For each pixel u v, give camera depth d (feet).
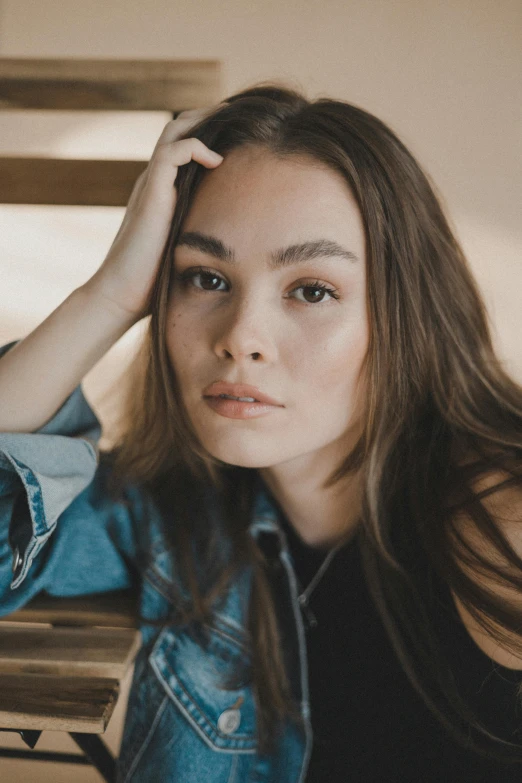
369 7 4.24
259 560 2.60
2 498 2.19
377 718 2.56
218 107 2.20
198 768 2.48
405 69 4.29
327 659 2.62
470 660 2.32
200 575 2.54
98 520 2.57
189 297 1.97
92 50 4.51
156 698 2.50
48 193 3.71
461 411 2.36
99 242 4.84
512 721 2.30
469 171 4.37
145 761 2.50
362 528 2.46
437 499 2.25
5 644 2.16
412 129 4.36
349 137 1.93
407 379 2.21
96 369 4.69
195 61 3.52
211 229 1.85
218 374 1.89
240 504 2.63
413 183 2.14
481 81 4.25
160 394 2.35
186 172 2.00
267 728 2.58
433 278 2.27
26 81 3.58
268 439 1.93
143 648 2.51
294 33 4.33
